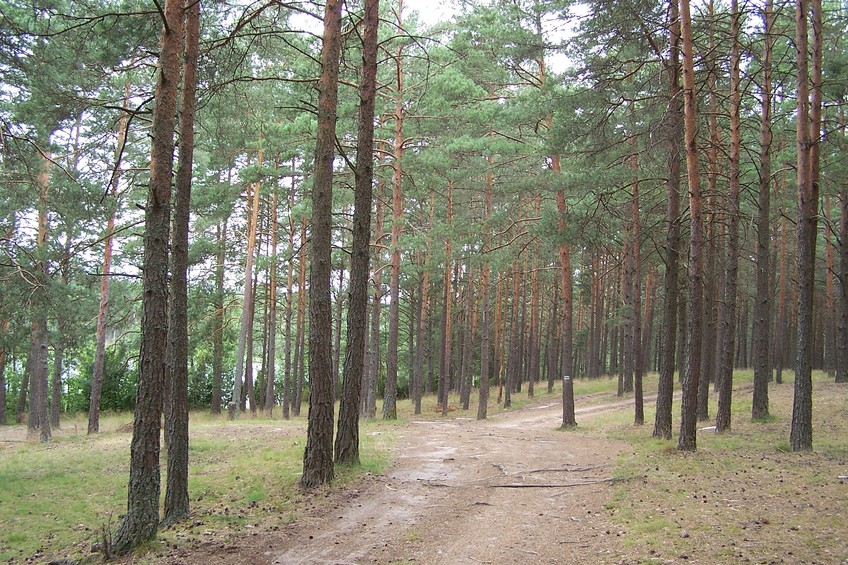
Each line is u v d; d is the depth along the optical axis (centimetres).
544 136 1941
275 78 1059
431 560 686
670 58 1519
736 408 2186
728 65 1728
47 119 1385
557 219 1889
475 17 2031
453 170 2347
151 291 787
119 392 3894
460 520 858
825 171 1995
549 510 900
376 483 1084
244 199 2916
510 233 3192
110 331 3409
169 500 884
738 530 688
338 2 1115
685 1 1350
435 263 2400
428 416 3086
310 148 2127
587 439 1734
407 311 4584
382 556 703
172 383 910
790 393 2425
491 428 2177
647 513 812
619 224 2105
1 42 1240
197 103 1128
